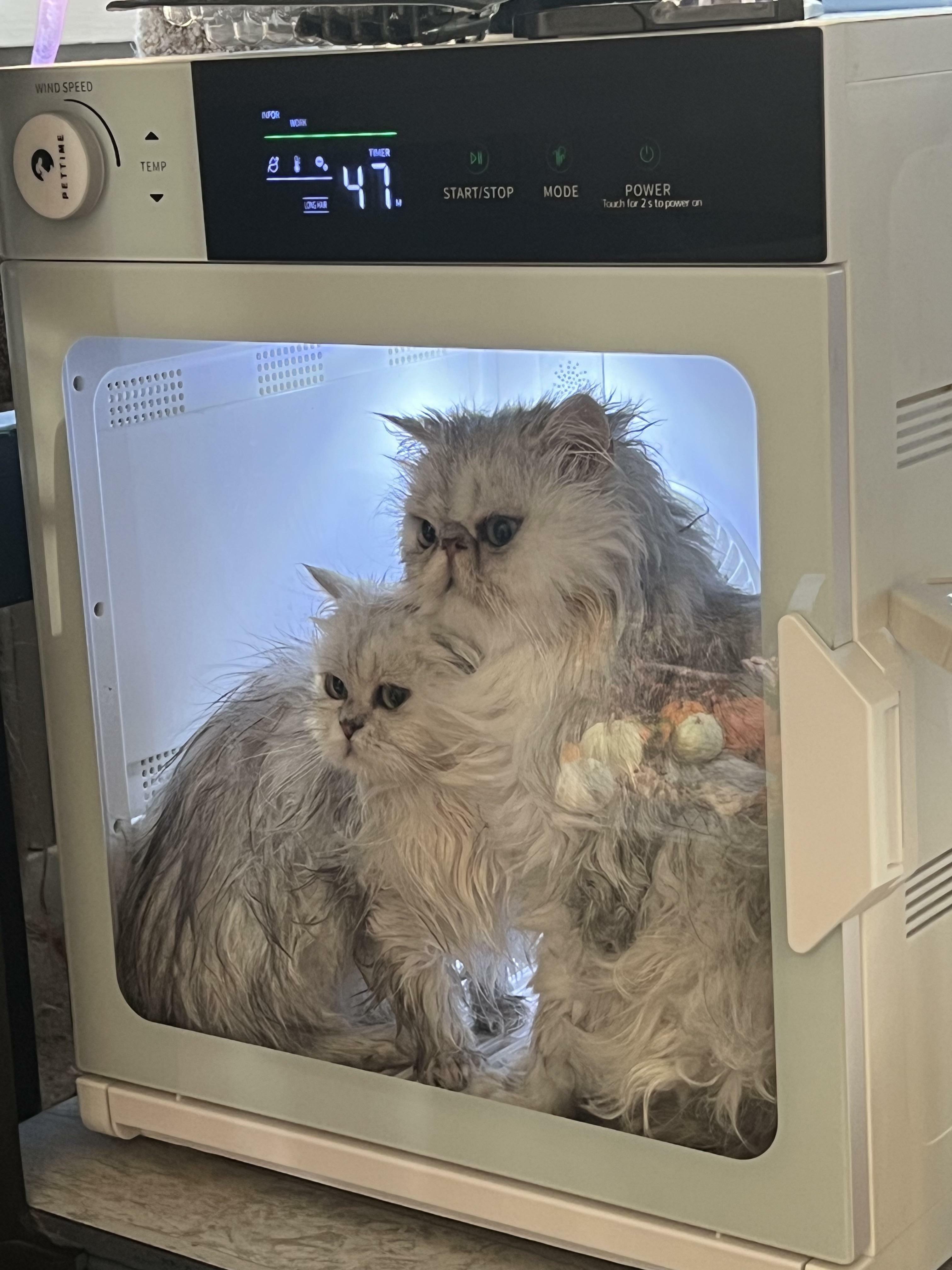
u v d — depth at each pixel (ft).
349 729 3.42
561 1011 3.21
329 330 3.09
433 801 3.32
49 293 3.44
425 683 3.30
